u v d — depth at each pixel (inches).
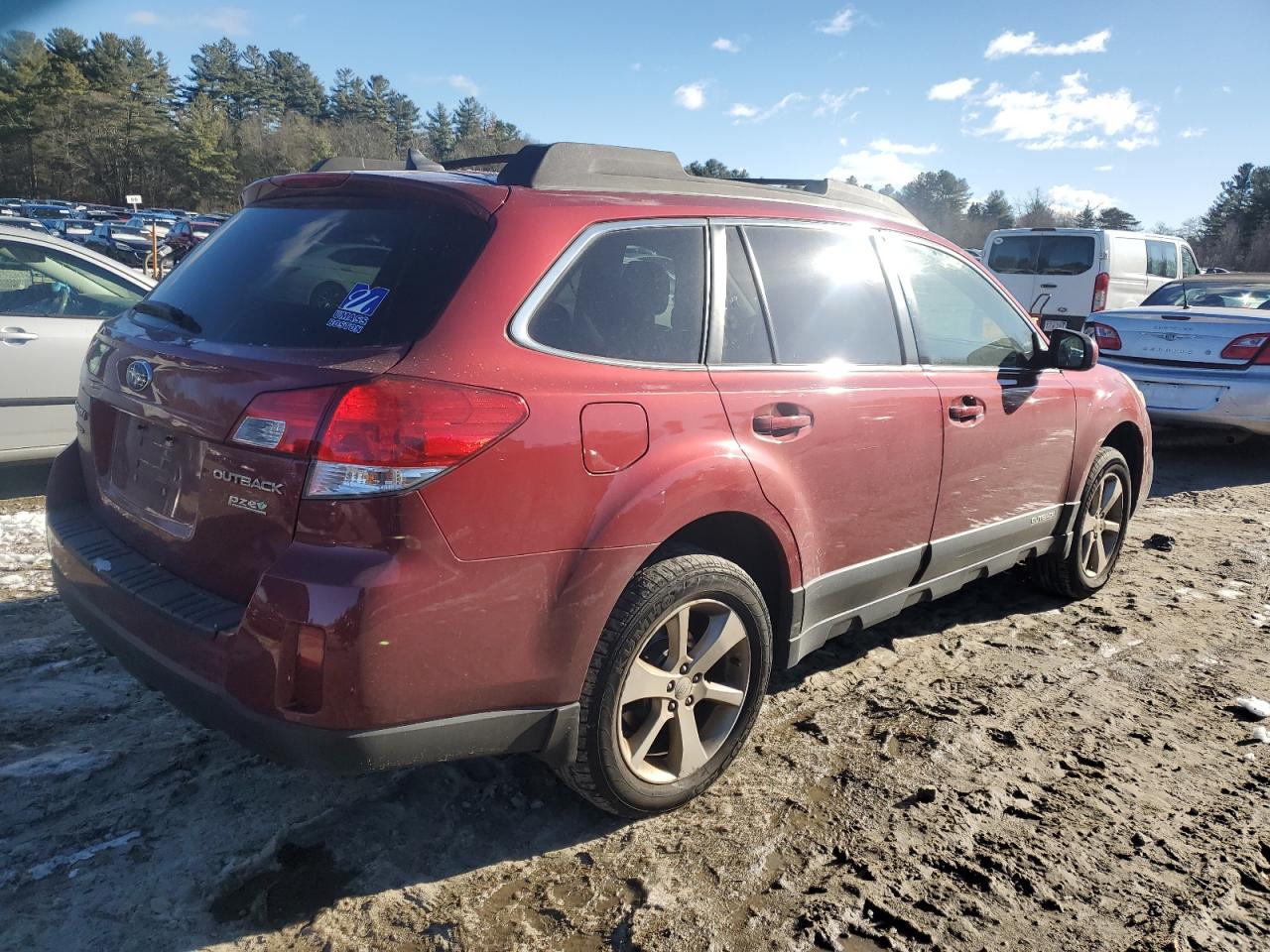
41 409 226.8
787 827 111.5
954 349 149.6
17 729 123.3
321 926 92.1
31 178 3774.6
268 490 87.4
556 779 119.5
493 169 137.6
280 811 109.3
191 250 124.3
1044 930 96.3
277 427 86.7
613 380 100.1
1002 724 138.3
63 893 94.3
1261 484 300.0
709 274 114.6
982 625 177.2
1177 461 333.7
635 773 106.9
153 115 4072.3
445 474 86.1
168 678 92.9
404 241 99.2
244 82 5374.0
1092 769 127.2
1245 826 115.4
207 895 95.5
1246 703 145.3
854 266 135.3
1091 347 163.8
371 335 91.3
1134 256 604.7
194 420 94.9
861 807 115.9
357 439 84.0
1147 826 114.7
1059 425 168.1
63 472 123.0
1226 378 302.5
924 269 148.1
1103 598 192.7
